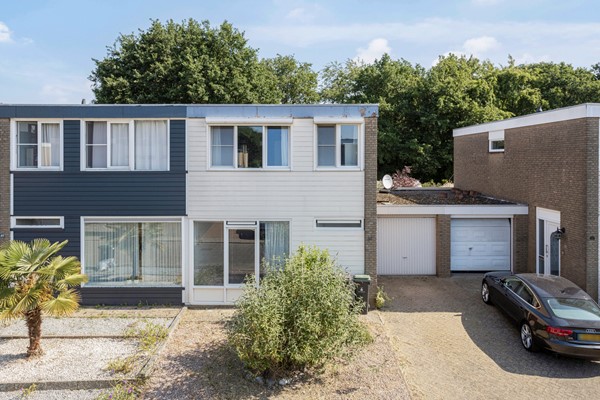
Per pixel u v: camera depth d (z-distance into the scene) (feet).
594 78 140.15
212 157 43.39
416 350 33.58
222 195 43.19
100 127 43.19
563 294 33.63
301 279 27.91
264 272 43.29
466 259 56.75
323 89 160.25
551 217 49.21
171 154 42.91
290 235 43.32
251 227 43.37
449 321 39.45
